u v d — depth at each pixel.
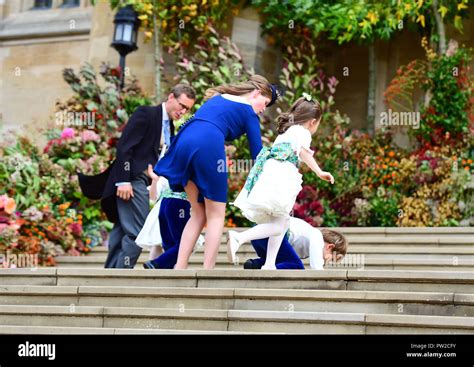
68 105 16.64
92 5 20.38
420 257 12.03
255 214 8.46
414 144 16.80
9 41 21.70
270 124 17.42
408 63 18.61
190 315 7.34
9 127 21.36
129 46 17.14
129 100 16.61
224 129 8.54
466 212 14.71
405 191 15.43
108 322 7.53
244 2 17.83
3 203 12.05
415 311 7.09
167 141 10.22
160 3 17.89
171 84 18.20
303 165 15.77
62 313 7.65
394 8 17.08
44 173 13.70
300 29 17.97
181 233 9.21
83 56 20.97
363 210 15.21
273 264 8.53
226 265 11.43
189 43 18.06
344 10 17.22
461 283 7.30
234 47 17.20
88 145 14.62
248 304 7.51
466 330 6.68
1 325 7.61
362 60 19.06
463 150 15.70
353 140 16.36
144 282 8.19
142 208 10.20
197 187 8.52
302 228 9.19
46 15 21.58
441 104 16.14
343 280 7.59
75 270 8.51
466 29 17.66
